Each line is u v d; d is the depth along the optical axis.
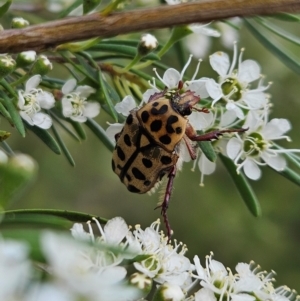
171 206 0.37
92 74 0.19
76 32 0.18
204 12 0.18
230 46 0.24
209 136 0.19
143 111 0.19
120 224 0.17
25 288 0.13
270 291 0.18
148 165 0.19
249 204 0.19
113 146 0.19
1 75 0.18
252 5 0.18
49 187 0.35
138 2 0.22
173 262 0.17
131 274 0.17
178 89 0.19
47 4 0.23
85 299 0.13
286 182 0.36
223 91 0.19
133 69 0.19
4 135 0.18
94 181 0.37
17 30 0.18
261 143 0.19
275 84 0.30
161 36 0.22
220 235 0.37
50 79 0.19
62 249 0.13
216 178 0.37
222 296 0.18
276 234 0.36
